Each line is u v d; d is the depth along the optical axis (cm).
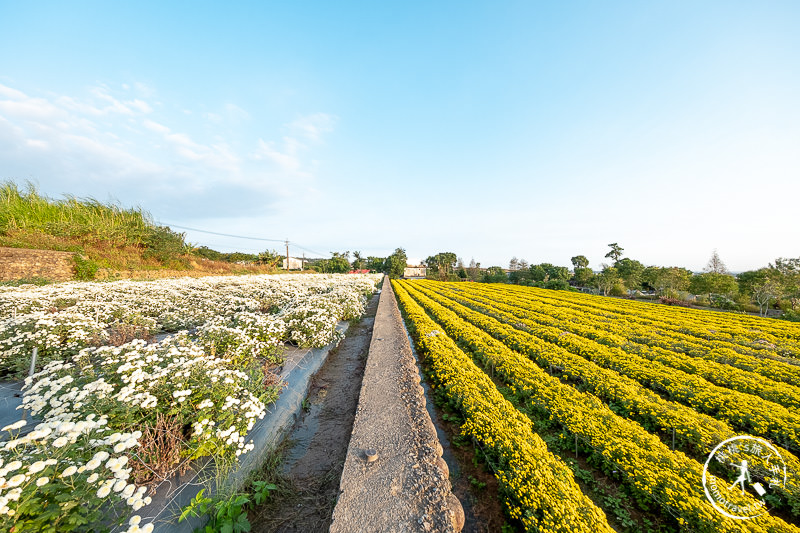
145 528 247
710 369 931
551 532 337
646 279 4959
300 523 377
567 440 582
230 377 497
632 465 465
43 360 620
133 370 450
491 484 477
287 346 934
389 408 630
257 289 1567
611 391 744
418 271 9194
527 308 2345
